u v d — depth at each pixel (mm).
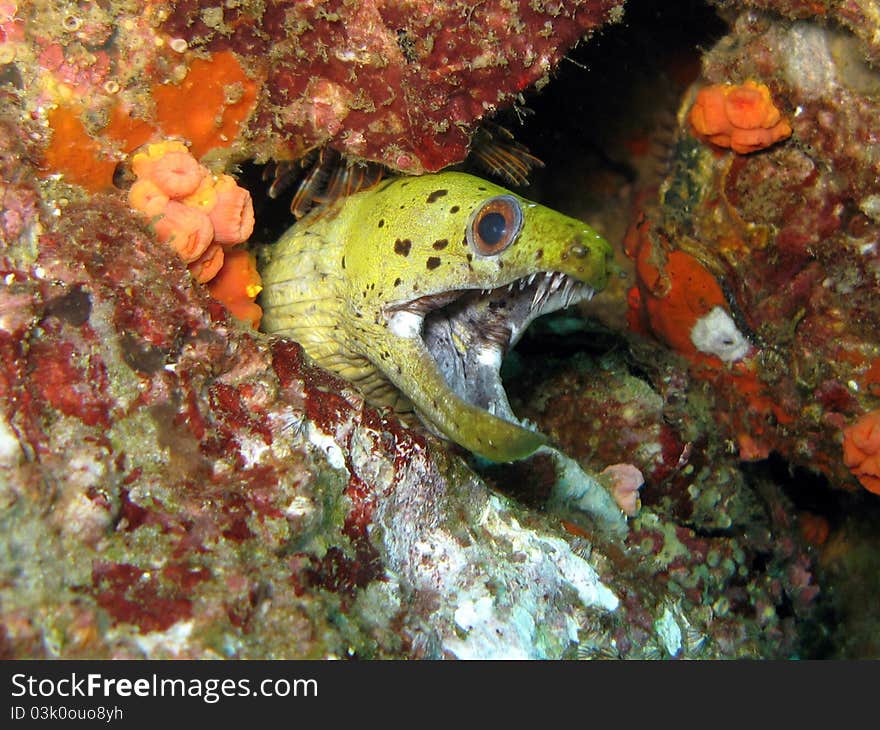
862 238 214
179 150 157
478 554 164
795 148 219
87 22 146
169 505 131
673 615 207
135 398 135
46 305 133
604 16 162
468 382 186
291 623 127
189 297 144
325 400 150
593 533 209
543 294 181
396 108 163
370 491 150
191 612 123
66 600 119
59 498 124
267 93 162
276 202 202
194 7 148
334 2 150
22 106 146
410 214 170
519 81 163
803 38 207
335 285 182
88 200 146
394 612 145
